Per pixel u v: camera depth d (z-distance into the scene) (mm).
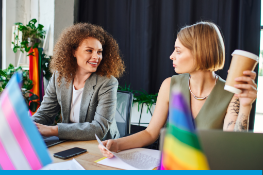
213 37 870
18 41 2412
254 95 702
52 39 2502
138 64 2639
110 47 1373
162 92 1088
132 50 2674
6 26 2713
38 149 333
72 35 1242
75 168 630
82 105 1247
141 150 855
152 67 2557
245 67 667
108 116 1161
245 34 2158
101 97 1211
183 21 2436
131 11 2656
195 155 256
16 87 331
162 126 1046
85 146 887
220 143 422
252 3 2129
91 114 1261
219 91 937
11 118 327
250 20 2145
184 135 257
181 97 260
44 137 976
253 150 411
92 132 1004
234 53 689
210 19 2342
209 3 2334
